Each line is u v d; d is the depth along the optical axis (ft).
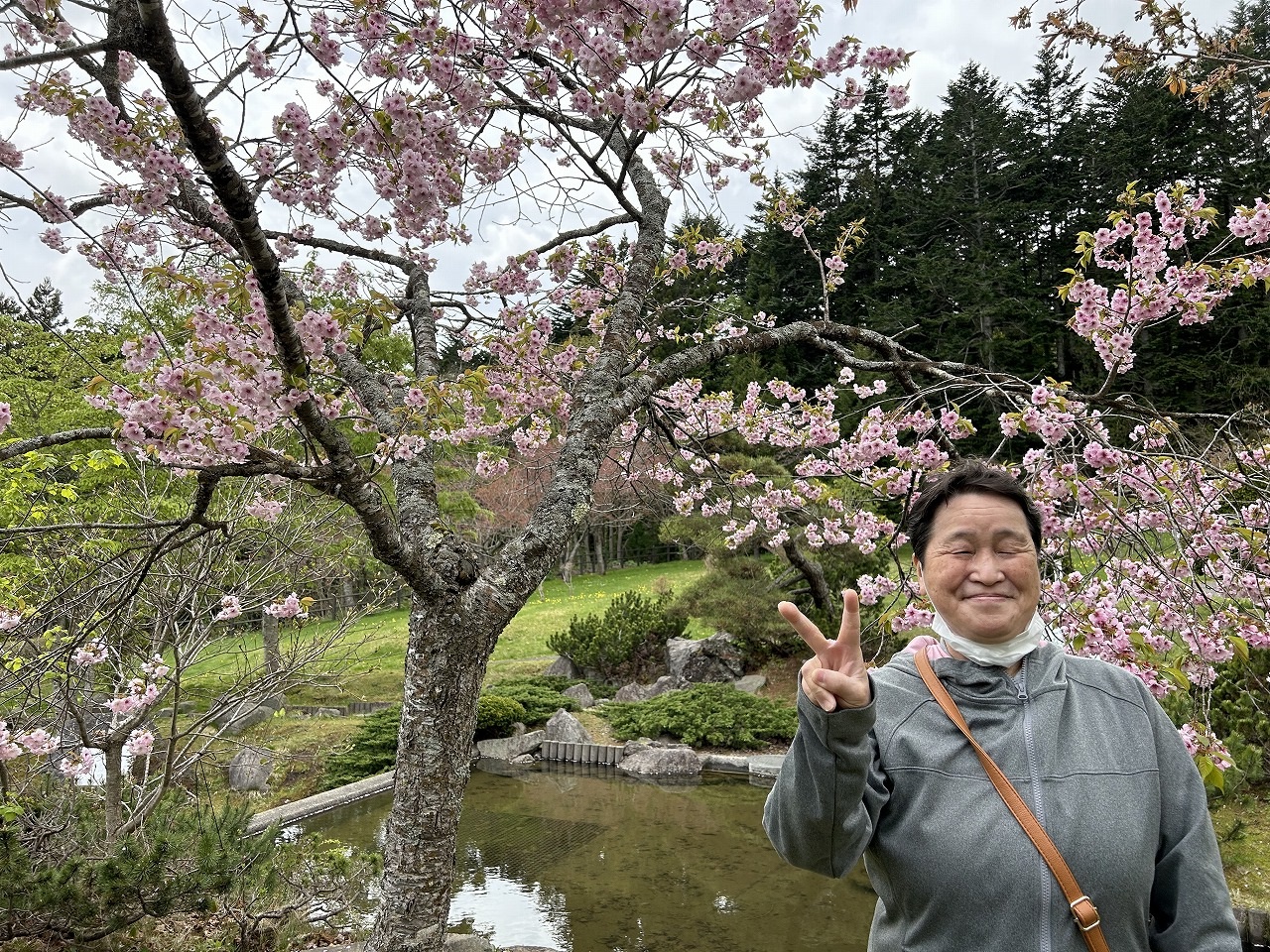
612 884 17.79
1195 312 10.14
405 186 8.32
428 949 8.43
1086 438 10.32
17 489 15.49
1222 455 10.75
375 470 8.29
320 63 7.52
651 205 13.46
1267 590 9.26
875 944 4.40
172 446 6.88
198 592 16.17
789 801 4.00
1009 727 4.14
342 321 7.36
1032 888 3.74
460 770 8.87
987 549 4.41
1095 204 65.00
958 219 72.08
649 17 7.45
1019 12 14.48
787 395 17.79
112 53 8.38
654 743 29.50
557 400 16.58
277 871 12.84
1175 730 4.27
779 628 34.50
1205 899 3.84
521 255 14.19
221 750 26.53
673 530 35.58
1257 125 55.67
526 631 51.21
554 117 11.37
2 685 12.53
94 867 10.73
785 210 16.34
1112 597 9.53
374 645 43.21
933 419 11.37
